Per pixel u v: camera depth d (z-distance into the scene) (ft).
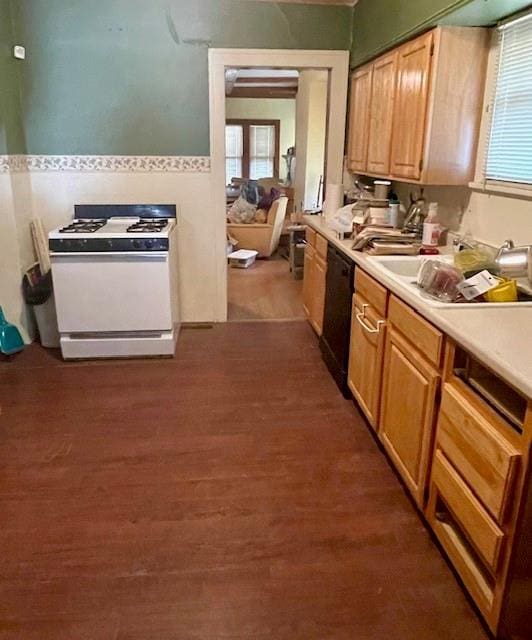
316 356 12.30
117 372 11.34
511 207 8.26
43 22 12.09
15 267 12.37
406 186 12.30
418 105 9.12
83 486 7.54
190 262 14.06
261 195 25.16
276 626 5.36
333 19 12.91
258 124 39.99
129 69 12.60
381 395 8.00
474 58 8.61
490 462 4.85
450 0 7.68
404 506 7.20
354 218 11.26
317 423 9.30
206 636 5.24
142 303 11.64
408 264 8.82
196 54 12.68
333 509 7.12
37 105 12.58
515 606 4.67
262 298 16.90
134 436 8.83
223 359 12.08
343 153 14.05
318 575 6.01
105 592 5.75
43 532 6.64
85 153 13.00
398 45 10.12
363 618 5.47
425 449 6.41
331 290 11.03
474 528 5.16
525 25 7.74
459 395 5.59
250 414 9.59
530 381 4.28
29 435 8.83
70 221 13.37
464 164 9.14
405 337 7.04
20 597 5.68
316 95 23.50
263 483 7.65
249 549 6.39
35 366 11.63
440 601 5.68
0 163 11.69
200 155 13.33
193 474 7.84
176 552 6.33
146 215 13.43
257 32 12.74
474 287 6.56
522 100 7.92
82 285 11.39
